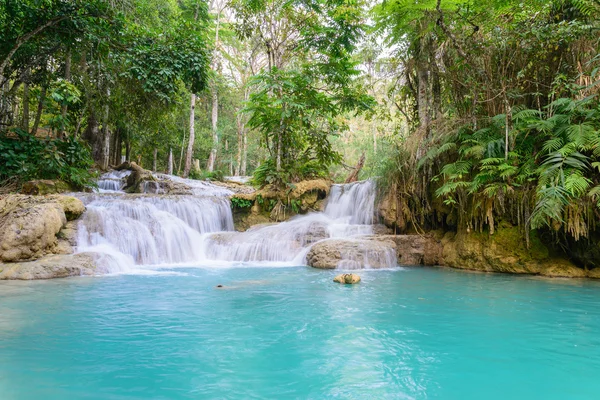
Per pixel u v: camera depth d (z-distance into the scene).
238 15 15.75
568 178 6.97
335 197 13.78
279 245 10.25
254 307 5.05
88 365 3.01
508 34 9.05
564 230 7.85
